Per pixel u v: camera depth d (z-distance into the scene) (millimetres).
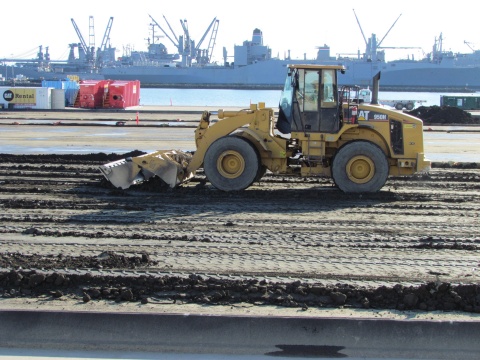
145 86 163625
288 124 14945
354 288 8023
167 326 6926
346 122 14234
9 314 7035
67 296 7938
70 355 6680
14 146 25438
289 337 6859
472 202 13844
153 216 12273
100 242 10344
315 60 156750
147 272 8695
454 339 6789
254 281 8250
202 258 9461
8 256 9328
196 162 14938
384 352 6770
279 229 11328
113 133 31953
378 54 172500
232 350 6793
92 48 187125
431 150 25500
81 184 15656
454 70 149500
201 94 129750
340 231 11219
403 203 13656
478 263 9352
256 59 166875
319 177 16781
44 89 57562
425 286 7859
